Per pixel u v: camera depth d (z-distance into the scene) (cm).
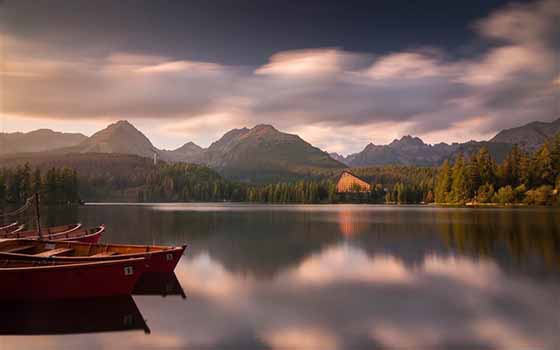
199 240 4941
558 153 15412
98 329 1775
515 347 1535
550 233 5250
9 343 1631
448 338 1628
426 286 2483
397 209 14462
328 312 1973
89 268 2120
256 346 1567
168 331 1747
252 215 10856
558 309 1992
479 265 3141
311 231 6056
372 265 3195
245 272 2952
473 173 16300
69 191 17662
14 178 15638
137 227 6806
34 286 2091
